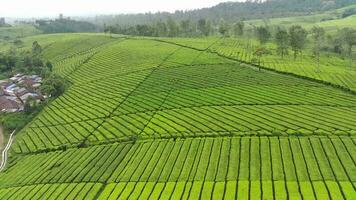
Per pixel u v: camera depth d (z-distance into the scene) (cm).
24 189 9825
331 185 8156
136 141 11669
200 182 8831
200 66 18550
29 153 12325
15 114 15500
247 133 11256
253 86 15450
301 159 9488
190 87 15800
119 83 17338
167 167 9794
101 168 10300
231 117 12512
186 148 10706
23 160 11850
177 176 9275
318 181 8388
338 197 7631
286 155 9756
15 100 16850
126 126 12800
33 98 16250
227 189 8350
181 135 11569
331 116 12162
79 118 14238
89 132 12888
